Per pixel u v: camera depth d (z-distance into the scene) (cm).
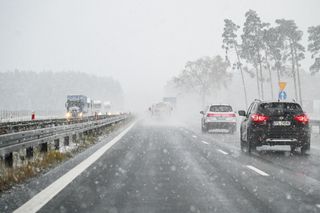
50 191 782
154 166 1147
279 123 1412
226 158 1350
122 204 679
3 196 734
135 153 1480
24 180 902
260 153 1514
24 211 626
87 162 1218
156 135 2489
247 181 908
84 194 759
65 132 1577
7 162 1021
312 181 911
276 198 727
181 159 1317
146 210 638
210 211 630
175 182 892
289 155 1450
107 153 1475
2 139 915
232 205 671
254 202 695
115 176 970
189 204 679
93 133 2259
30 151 1208
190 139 2191
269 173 1027
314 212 624
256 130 1424
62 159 1266
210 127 2680
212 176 977
